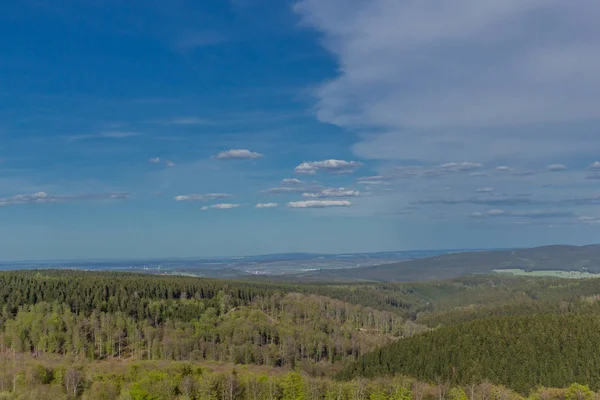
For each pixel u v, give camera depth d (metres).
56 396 142.25
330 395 160.75
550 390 174.50
